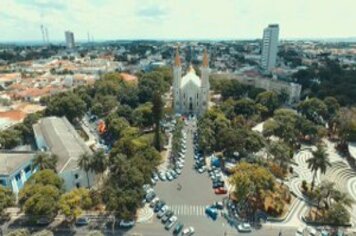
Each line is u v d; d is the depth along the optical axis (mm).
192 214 106375
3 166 121438
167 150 163875
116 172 112125
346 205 105375
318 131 170125
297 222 102750
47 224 100125
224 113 198875
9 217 104125
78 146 138750
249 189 102812
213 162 142625
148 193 116625
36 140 166000
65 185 117250
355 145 158125
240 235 95875
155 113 159875
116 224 99938
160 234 95500
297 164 144125
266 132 160750
